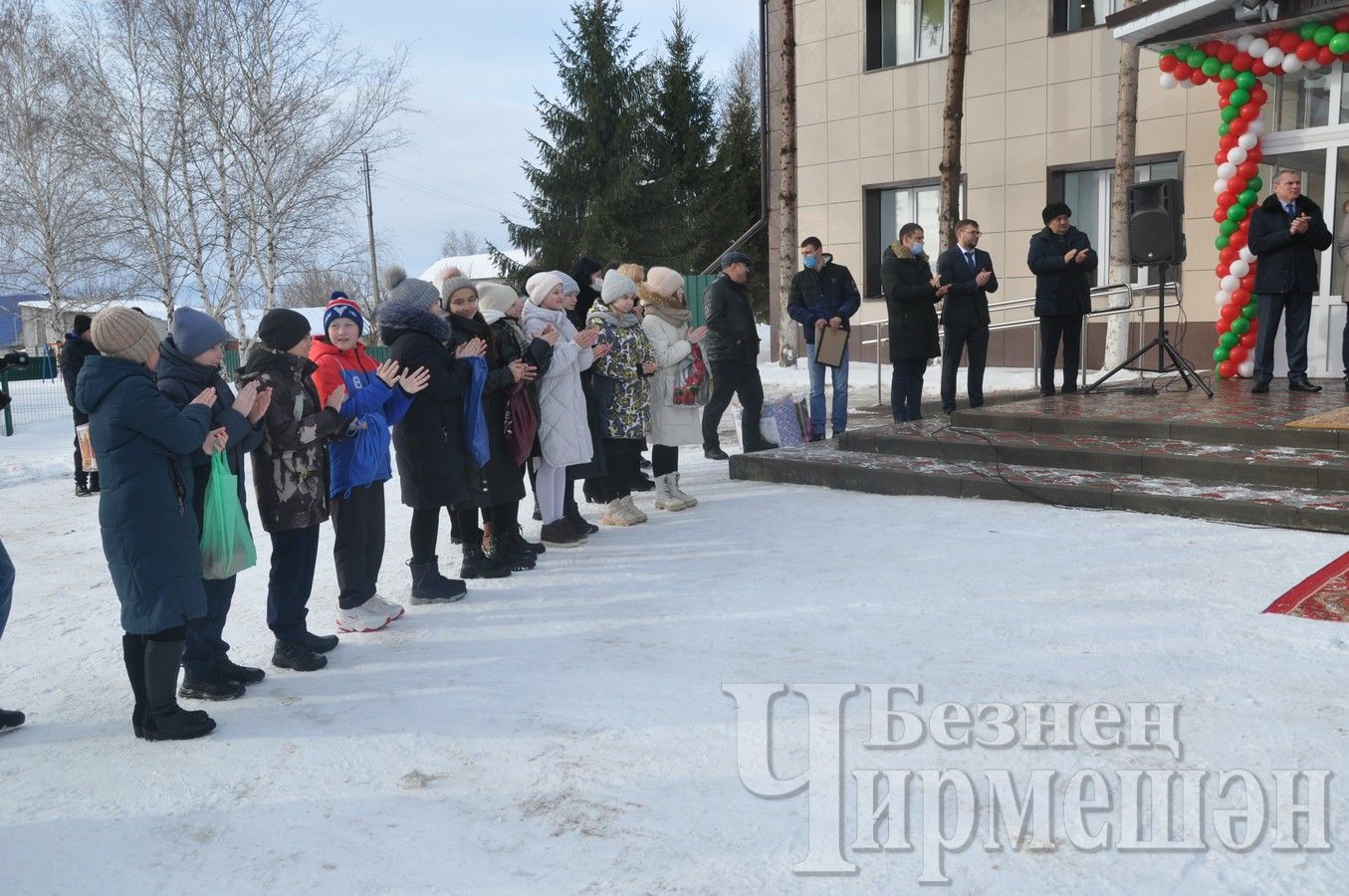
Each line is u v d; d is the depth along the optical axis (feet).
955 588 16.20
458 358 16.93
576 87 94.17
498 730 11.91
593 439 21.35
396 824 9.86
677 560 19.22
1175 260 29.63
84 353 33.40
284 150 66.85
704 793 10.08
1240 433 23.09
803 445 28.94
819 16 58.29
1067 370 32.35
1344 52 29.35
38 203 67.46
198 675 13.52
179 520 12.11
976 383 31.12
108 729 12.84
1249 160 32.55
